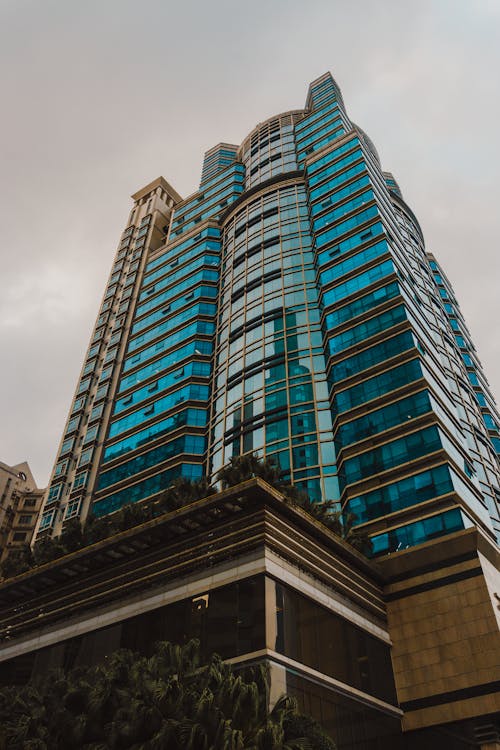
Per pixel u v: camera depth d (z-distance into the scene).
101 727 24.11
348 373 62.25
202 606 35.44
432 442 51.06
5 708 27.25
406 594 43.22
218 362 81.25
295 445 62.38
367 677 37.31
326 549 40.75
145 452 77.56
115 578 41.59
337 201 84.38
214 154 146.38
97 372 101.06
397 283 66.38
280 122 119.81
